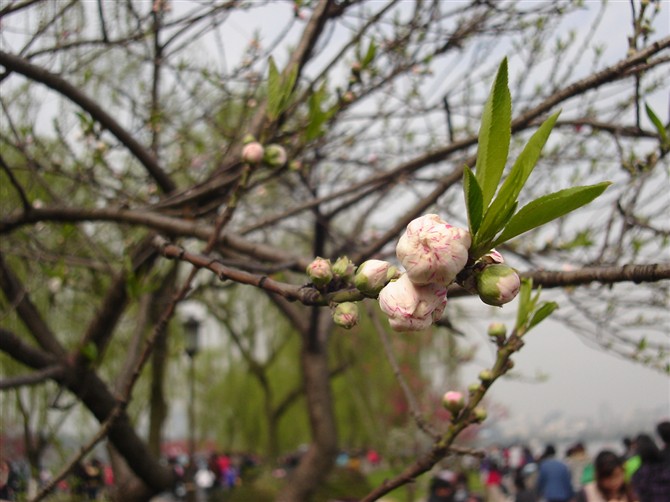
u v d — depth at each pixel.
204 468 14.88
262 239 5.84
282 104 2.26
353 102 3.89
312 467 4.93
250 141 2.29
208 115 4.48
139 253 3.61
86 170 4.14
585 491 5.20
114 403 3.86
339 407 21.30
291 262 2.70
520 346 1.92
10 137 4.70
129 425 3.98
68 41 4.22
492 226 1.09
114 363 7.78
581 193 1.03
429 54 3.94
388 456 12.70
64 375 3.63
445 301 1.13
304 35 3.23
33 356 3.60
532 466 9.37
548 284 2.09
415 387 14.23
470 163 2.82
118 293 3.63
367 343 14.38
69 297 6.02
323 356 5.04
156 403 6.79
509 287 1.10
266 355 18.42
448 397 1.98
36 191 4.78
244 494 12.72
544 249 3.69
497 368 1.94
